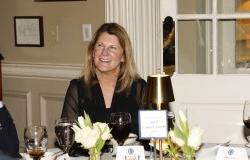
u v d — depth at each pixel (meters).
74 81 2.74
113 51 2.61
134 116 2.66
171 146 1.83
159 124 1.82
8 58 4.28
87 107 2.68
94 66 2.71
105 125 1.88
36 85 4.17
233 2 3.43
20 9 4.16
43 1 4.03
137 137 2.30
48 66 4.06
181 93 3.52
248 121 2.27
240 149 1.88
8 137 2.33
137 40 3.55
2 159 2.09
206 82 3.47
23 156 2.15
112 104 2.68
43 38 4.08
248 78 3.41
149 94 1.94
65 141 2.05
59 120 2.12
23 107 4.29
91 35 3.84
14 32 4.21
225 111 3.47
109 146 2.20
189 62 3.53
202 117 3.50
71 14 3.92
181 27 3.52
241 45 3.49
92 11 3.82
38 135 1.98
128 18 3.56
